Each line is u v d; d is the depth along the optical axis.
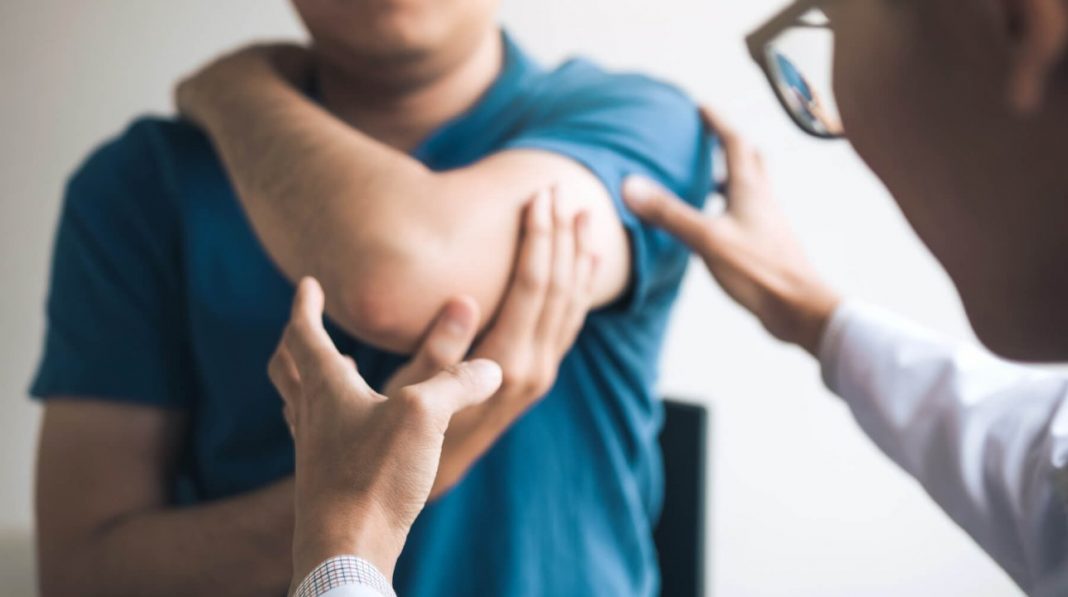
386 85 0.95
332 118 0.86
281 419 0.95
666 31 1.83
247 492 0.94
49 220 1.67
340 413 0.57
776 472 1.95
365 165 0.79
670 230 0.91
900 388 0.85
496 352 0.79
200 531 0.91
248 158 0.85
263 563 0.89
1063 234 0.39
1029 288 0.42
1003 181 0.39
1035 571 0.73
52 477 0.98
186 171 0.97
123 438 0.98
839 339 0.90
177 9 1.69
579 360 0.94
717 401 1.93
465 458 0.83
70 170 1.67
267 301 0.95
